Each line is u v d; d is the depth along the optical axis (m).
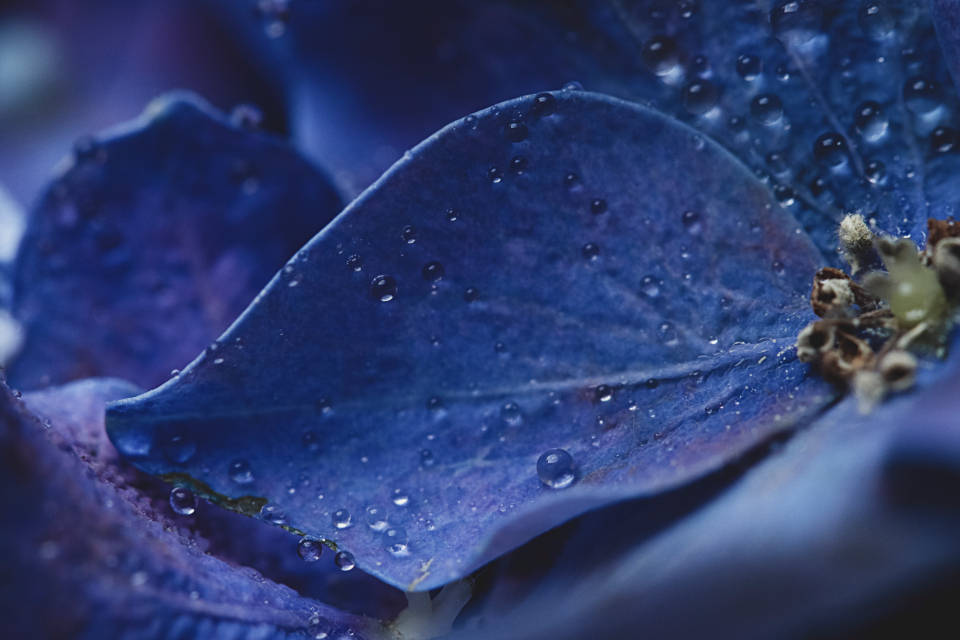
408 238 0.06
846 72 0.07
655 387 0.06
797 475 0.05
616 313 0.06
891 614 0.05
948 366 0.06
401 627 0.06
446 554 0.06
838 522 0.05
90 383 0.07
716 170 0.06
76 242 0.07
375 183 0.06
